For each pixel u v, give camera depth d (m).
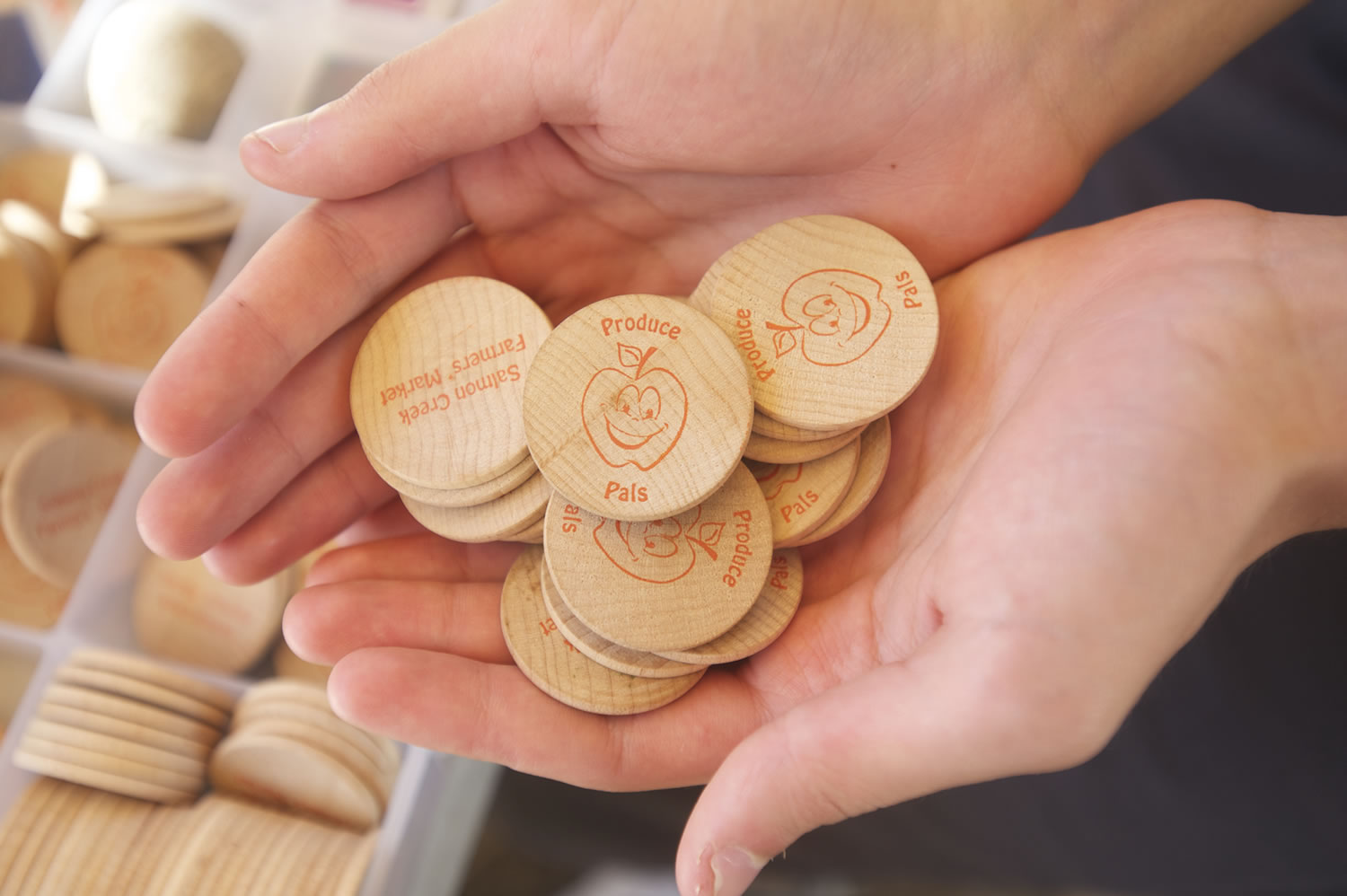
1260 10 0.27
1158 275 0.23
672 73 0.26
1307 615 0.29
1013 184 0.27
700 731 0.24
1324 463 0.22
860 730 0.21
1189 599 0.21
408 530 0.28
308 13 0.34
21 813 0.27
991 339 0.26
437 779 0.26
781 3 0.25
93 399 0.33
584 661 0.24
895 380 0.25
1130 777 0.30
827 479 0.25
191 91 0.35
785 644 0.25
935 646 0.21
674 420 0.25
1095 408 0.22
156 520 0.25
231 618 0.31
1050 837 0.32
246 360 0.25
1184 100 0.32
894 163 0.27
